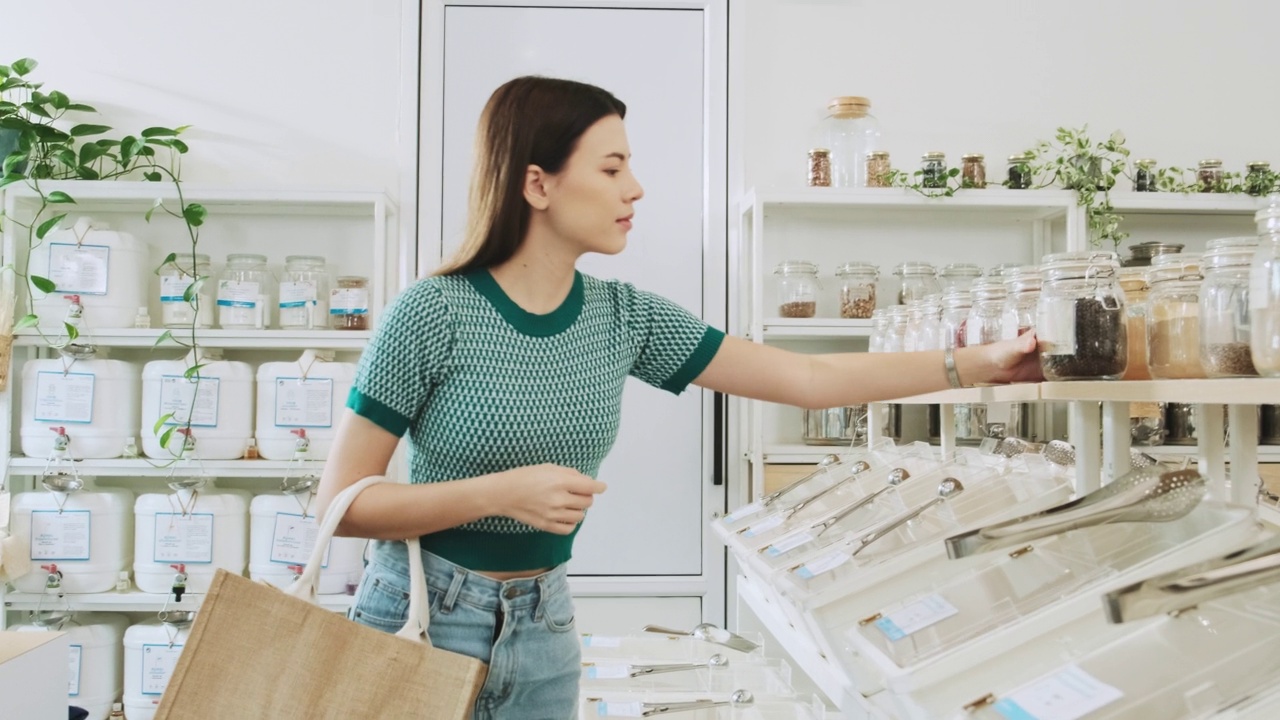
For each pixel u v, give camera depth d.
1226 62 3.29
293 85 3.20
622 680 1.83
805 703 1.70
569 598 1.38
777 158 3.23
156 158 3.17
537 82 1.29
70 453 2.85
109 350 3.12
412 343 1.23
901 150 3.25
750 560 1.64
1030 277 1.44
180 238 3.17
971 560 1.20
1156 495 1.04
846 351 3.26
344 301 2.95
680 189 3.22
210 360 2.94
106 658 2.90
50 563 2.85
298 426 2.87
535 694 1.32
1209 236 3.25
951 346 1.72
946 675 0.95
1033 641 0.95
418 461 1.32
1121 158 3.27
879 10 3.26
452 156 3.19
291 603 1.13
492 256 1.29
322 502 1.25
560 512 1.18
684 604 3.20
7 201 2.89
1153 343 1.24
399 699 1.11
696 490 3.20
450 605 1.26
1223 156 3.29
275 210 3.13
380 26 3.21
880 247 3.24
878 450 2.08
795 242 3.22
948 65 3.26
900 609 1.11
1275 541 0.78
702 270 3.23
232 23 3.20
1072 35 3.27
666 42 3.22
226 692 1.11
